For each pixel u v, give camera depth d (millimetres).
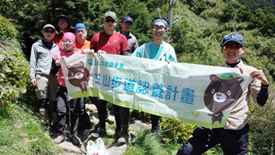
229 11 39688
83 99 3328
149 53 3088
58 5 7383
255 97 2184
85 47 3742
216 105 2348
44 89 3352
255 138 4008
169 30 9156
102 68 2969
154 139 3160
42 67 3375
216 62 7273
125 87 2840
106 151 2793
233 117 2240
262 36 34156
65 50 3182
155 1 19938
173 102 2590
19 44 7188
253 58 27344
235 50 2320
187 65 2549
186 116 2504
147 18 11375
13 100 3480
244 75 2230
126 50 3350
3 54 3635
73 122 3148
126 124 3094
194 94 2479
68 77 3004
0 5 8164
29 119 3375
